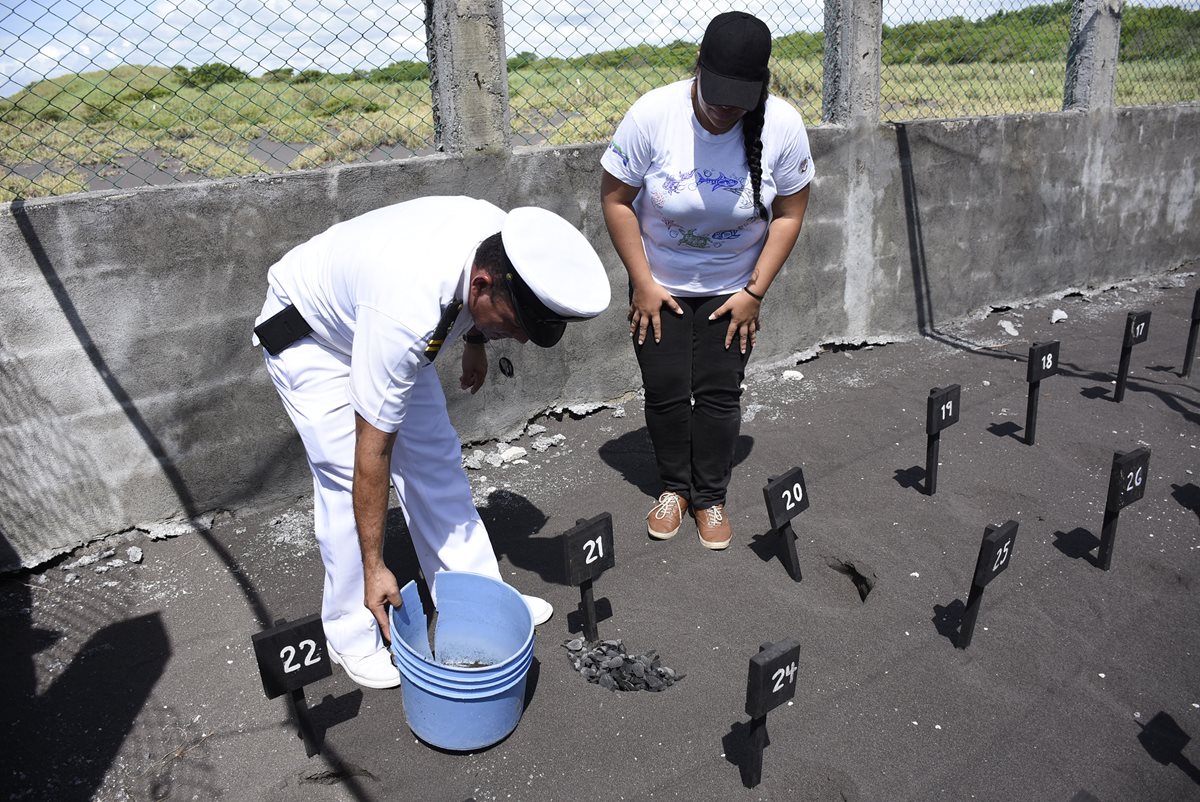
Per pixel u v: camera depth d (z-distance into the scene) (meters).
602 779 2.27
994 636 2.80
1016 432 4.16
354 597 2.55
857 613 2.91
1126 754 2.37
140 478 3.30
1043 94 6.03
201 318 3.27
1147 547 3.28
